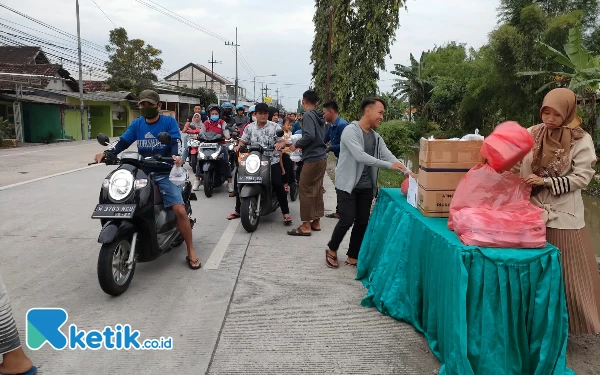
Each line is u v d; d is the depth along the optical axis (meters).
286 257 4.69
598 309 2.86
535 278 2.46
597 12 19.25
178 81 70.38
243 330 3.15
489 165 2.75
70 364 2.73
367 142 4.18
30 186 8.45
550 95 2.77
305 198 5.45
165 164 3.93
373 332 3.14
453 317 2.45
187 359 2.79
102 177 9.68
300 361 2.78
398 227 3.42
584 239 2.84
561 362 2.44
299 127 10.07
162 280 4.02
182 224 4.24
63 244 5.00
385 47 11.40
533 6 18.44
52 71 24.62
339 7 12.03
